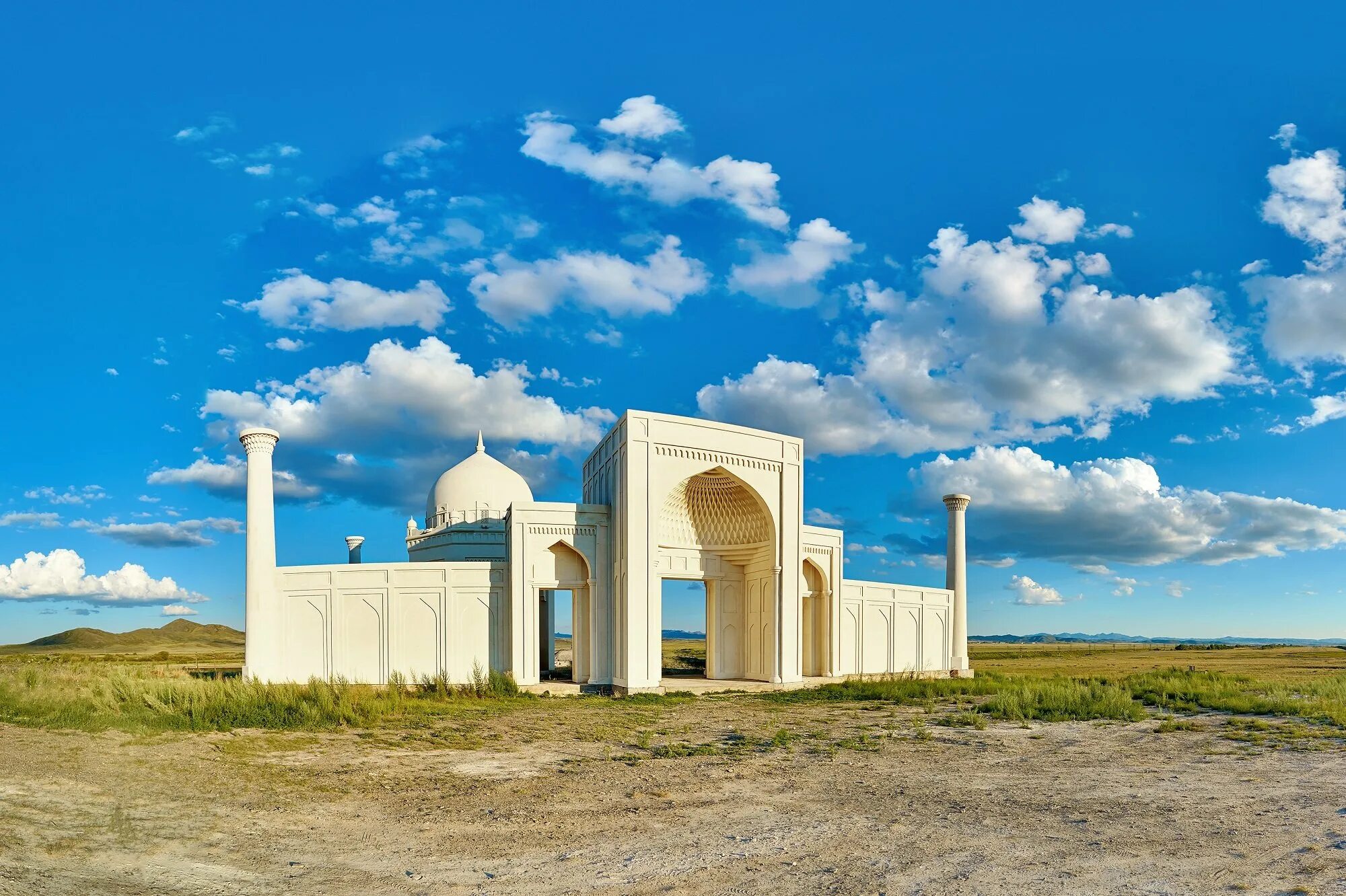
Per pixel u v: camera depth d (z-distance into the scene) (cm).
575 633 3422
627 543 3158
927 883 879
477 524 3947
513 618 3194
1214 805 1198
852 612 3931
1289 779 1370
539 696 2983
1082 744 1769
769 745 1772
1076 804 1216
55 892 794
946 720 2123
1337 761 1523
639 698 2909
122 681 2192
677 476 3275
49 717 1803
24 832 971
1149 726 2002
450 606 3203
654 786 1368
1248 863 923
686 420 3303
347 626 3161
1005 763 1555
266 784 1344
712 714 2372
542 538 3256
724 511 3662
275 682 2908
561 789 1344
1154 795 1268
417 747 1753
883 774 1457
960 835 1053
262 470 3123
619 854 993
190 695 2052
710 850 1009
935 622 4266
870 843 1027
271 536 3109
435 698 2723
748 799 1268
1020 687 2819
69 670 2941
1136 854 962
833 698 2806
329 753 1645
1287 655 8475
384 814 1181
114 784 1261
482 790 1338
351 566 3181
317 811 1188
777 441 3509
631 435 3188
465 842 1044
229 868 924
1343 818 1105
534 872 930
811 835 1066
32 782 1219
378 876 914
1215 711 2266
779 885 882
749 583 3666
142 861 919
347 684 2650
